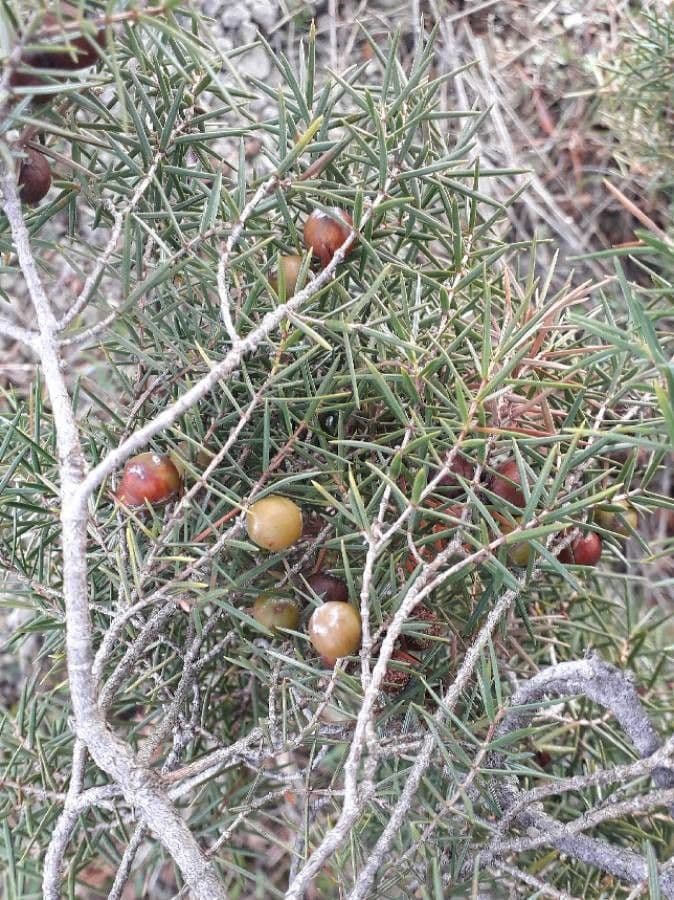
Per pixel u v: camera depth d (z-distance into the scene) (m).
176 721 0.19
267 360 0.19
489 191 0.48
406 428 0.16
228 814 0.22
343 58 0.47
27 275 0.15
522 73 0.49
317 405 0.17
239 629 0.19
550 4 0.50
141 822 0.17
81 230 0.43
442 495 0.17
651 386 0.12
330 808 0.24
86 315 0.41
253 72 0.46
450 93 0.49
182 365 0.19
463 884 0.19
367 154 0.17
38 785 0.23
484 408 0.17
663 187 0.42
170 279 0.19
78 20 0.12
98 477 0.13
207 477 0.16
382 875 0.18
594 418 0.19
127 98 0.17
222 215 0.18
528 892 0.21
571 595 0.28
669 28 0.34
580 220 0.48
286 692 0.20
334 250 0.17
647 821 0.23
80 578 0.14
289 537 0.16
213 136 0.18
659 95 0.37
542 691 0.17
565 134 0.48
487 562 0.15
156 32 0.16
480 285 0.22
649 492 0.18
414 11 0.48
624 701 0.16
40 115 0.15
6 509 0.22
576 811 0.23
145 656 0.22
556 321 0.21
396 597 0.16
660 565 0.44
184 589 0.16
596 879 0.23
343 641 0.15
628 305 0.12
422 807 0.21
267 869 0.34
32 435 0.21
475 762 0.15
